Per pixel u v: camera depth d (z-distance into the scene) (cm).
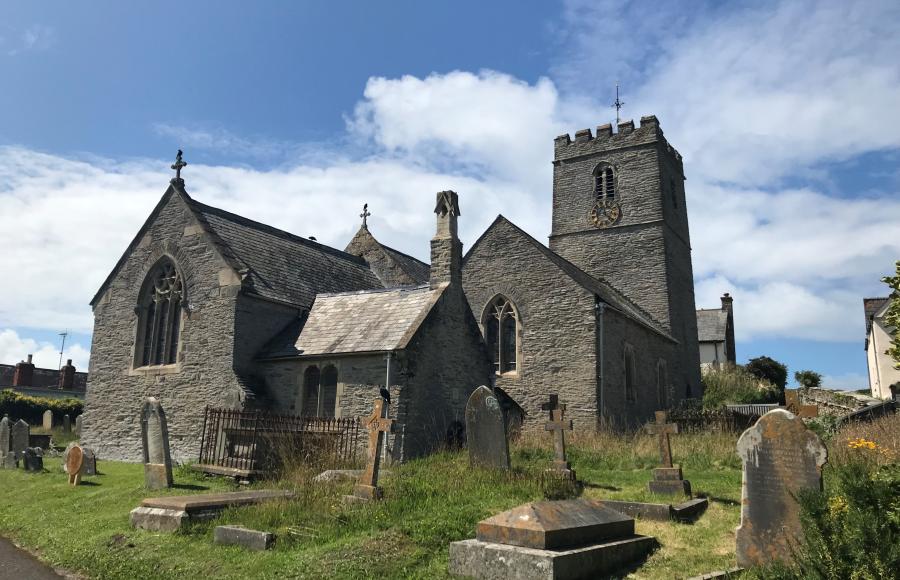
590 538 900
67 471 1803
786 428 893
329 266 2798
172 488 1448
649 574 859
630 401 2855
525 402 2719
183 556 1002
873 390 4812
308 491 1230
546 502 930
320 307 2306
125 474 1833
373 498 1150
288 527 1064
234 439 1631
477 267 2998
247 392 1981
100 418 2314
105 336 2388
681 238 3962
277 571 891
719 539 1012
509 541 855
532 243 2888
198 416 2061
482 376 2227
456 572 859
